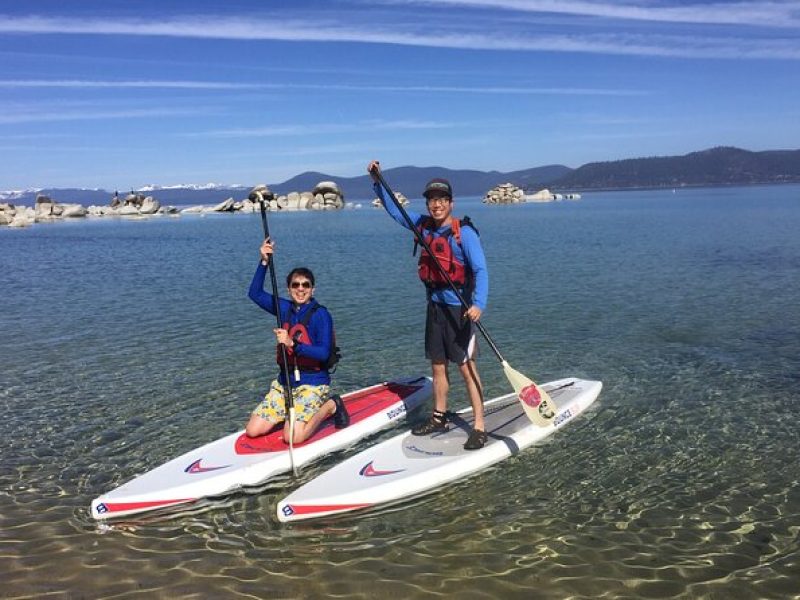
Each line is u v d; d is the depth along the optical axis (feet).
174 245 116.78
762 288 52.80
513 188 434.30
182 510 18.19
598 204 342.85
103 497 17.78
